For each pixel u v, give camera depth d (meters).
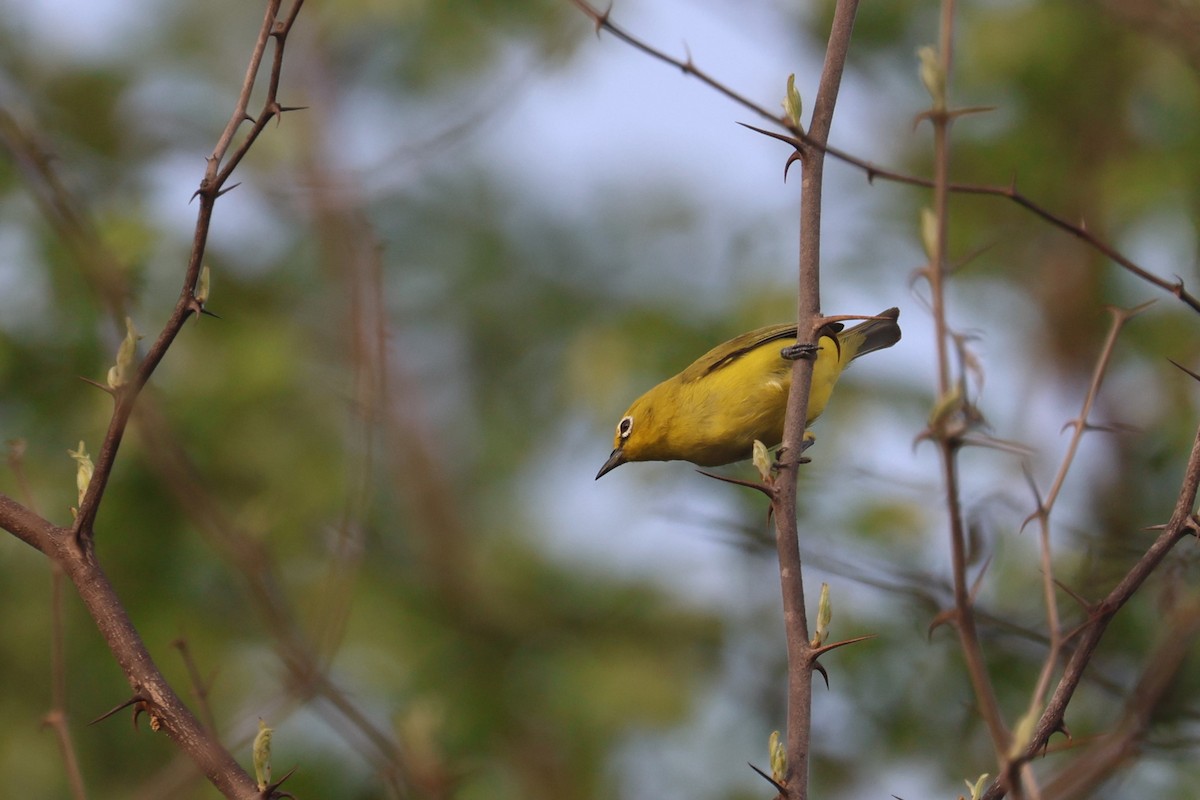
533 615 14.17
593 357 14.34
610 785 13.17
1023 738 3.66
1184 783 9.88
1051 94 14.04
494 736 13.08
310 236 15.07
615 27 5.21
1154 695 6.98
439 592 14.16
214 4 15.82
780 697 13.51
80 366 12.32
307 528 12.55
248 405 12.77
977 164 14.60
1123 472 12.68
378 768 6.52
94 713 12.07
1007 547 10.66
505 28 14.96
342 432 13.19
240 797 4.76
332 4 14.91
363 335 8.76
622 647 13.81
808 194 5.58
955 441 3.72
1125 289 13.84
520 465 16.38
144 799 7.09
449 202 17.58
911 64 14.57
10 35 14.85
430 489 14.98
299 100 15.73
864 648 11.88
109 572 11.88
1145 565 5.25
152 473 11.55
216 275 14.11
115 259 9.87
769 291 14.11
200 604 11.92
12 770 11.79
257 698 11.32
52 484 12.00
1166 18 7.45
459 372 17.22
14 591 12.27
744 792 13.11
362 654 12.97
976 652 3.69
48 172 9.57
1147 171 13.57
